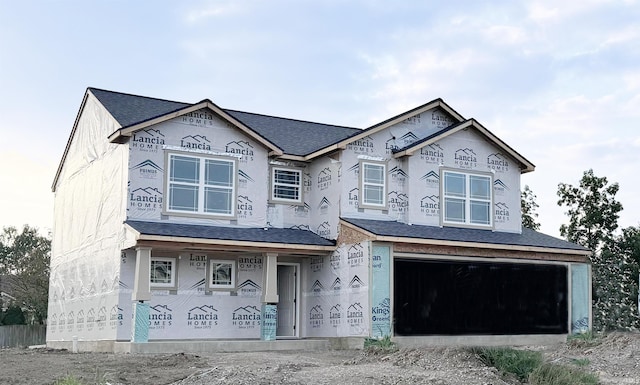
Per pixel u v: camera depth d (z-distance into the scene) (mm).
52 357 18938
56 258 30047
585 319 27031
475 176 27234
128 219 22688
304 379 14016
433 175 26484
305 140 28266
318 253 24984
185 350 21594
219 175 24406
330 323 24844
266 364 16469
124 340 22391
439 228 26062
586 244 42500
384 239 23266
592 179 42500
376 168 25938
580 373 15711
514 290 25781
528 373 15344
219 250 23344
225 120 24609
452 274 24766
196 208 23891
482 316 25031
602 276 41281
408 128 26750
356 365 16156
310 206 26812
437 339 24078
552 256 26641
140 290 21516
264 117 30094
